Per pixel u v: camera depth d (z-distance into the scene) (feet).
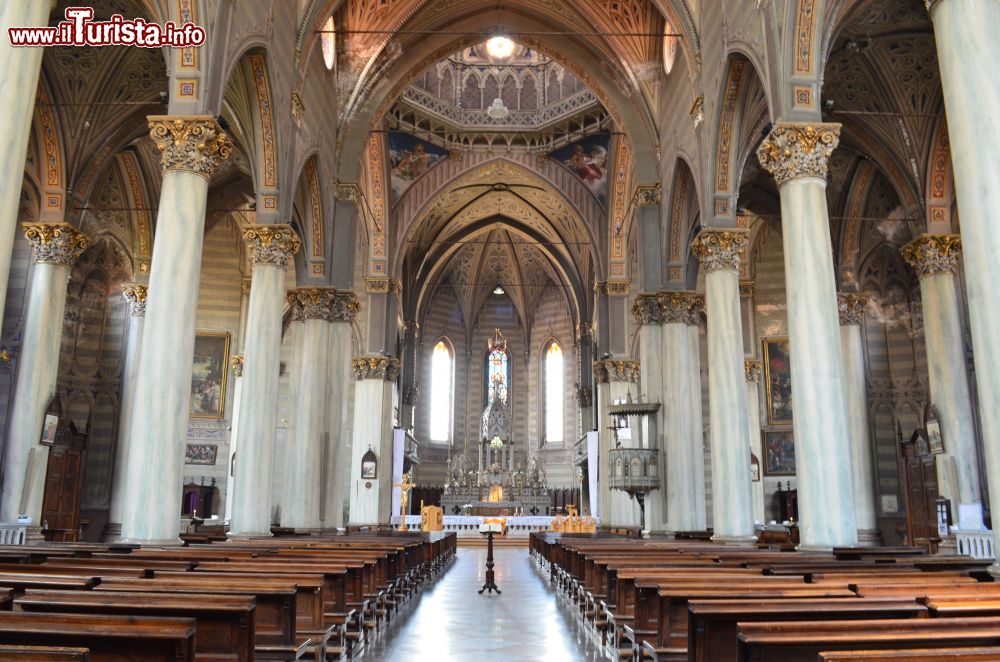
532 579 60.23
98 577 19.81
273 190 54.70
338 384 70.59
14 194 23.61
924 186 61.05
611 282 102.78
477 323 163.32
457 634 32.76
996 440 24.98
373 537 60.08
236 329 99.81
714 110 54.70
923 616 16.17
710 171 55.98
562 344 159.12
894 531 79.15
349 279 73.10
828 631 13.50
